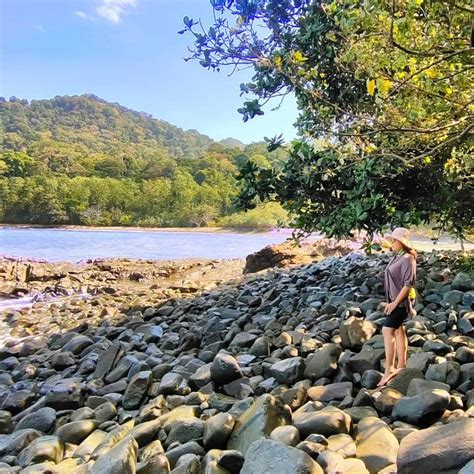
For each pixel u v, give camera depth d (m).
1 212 71.62
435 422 3.74
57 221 70.94
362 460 3.22
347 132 7.08
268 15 6.71
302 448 3.26
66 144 126.56
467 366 4.48
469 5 4.59
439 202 8.36
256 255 18.88
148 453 3.76
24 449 4.34
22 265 20.61
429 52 5.07
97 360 7.27
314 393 4.68
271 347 6.46
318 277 12.13
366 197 7.43
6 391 6.48
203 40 6.20
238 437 3.66
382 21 4.88
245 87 6.97
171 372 5.86
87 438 4.50
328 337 6.51
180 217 69.56
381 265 11.84
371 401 4.27
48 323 11.87
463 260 10.47
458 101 5.95
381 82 4.90
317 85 7.32
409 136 6.83
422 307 7.16
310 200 7.84
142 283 19.83
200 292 14.45
